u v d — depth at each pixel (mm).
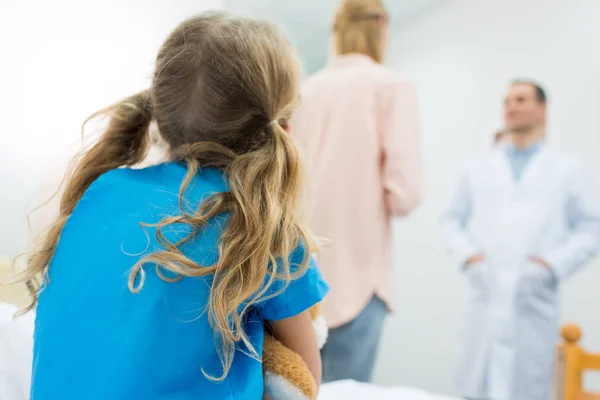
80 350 516
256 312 596
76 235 581
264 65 627
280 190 595
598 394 1305
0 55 1427
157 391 498
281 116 664
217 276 529
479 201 1683
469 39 1768
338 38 1563
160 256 511
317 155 1525
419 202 1491
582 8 1521
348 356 1504
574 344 1341
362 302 1491
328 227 1501
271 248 562
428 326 1821
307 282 583
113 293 524
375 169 1484
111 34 1650
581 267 1476
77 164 753
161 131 662
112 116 748
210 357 523
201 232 540
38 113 1487
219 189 575
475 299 1672
